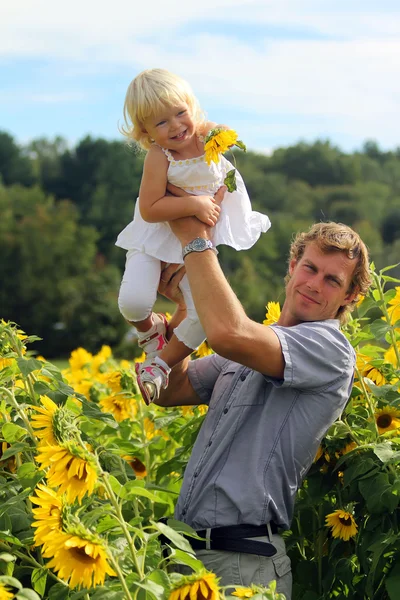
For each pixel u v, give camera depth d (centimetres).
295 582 361
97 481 249
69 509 246
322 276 317
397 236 6544
